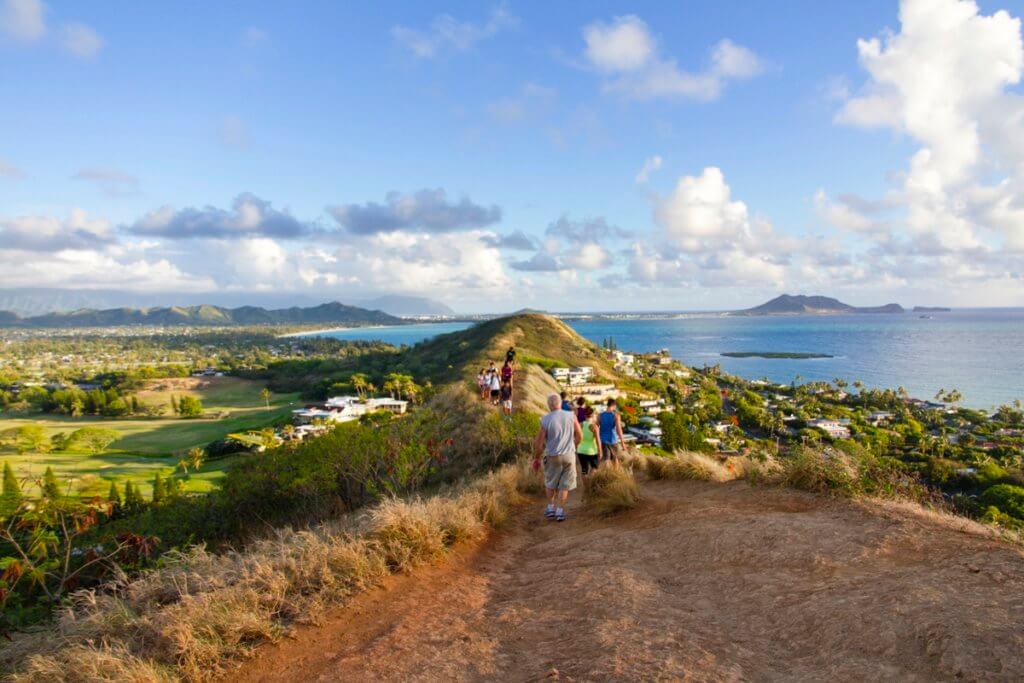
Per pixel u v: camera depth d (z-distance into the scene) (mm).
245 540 11992
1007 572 3639
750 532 5316
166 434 74750
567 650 3479
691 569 4875
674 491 8844
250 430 70812
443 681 3236
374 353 166750
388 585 4855
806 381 170500
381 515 5730
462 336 140375
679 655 3168
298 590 4508
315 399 109438
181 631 3703
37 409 110812
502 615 4207
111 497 16500
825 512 5906
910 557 4289
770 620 3680
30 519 8711
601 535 6418
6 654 4023
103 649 3734
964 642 2791
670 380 136875
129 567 8617
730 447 59469
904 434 84812
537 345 124500
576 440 9992
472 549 6141
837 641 3158
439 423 16516
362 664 3518
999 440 81000
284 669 3555
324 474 13102
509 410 19031
